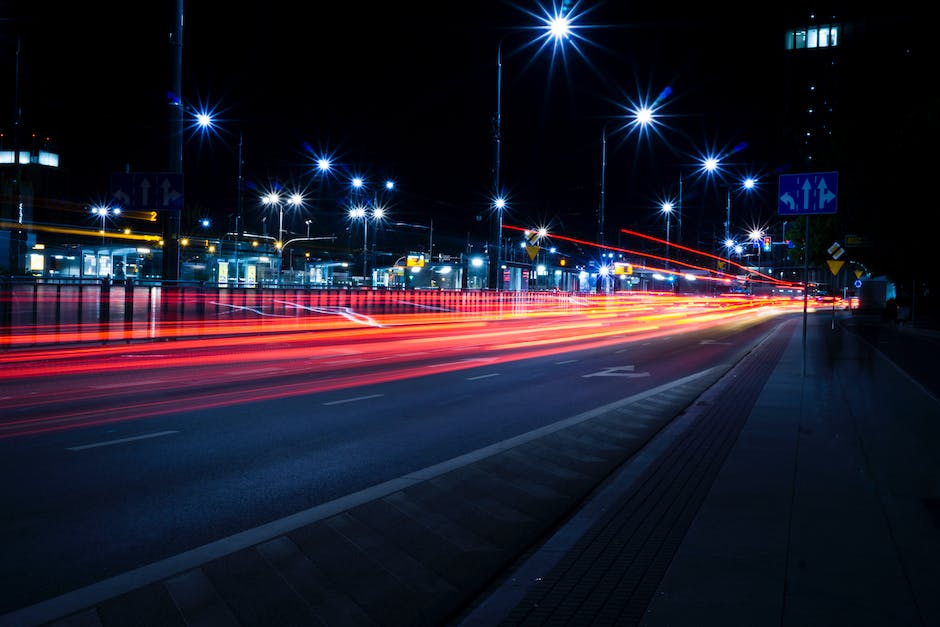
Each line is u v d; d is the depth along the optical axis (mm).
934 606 4094
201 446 8641
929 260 33125
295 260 69750
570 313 56062
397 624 4191
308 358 19469
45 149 79062
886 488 6707
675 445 8820
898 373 16797
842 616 3963
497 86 39500
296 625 4105
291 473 7473
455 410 11602
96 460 7805
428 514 6191
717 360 20578
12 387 13148
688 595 4266
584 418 10656
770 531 5457
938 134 29141
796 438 9141
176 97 22141
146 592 4383
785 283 118688
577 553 5102
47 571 4777
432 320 38531
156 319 23531
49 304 20266
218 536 5504
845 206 34062
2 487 6715
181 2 21906
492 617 4105
